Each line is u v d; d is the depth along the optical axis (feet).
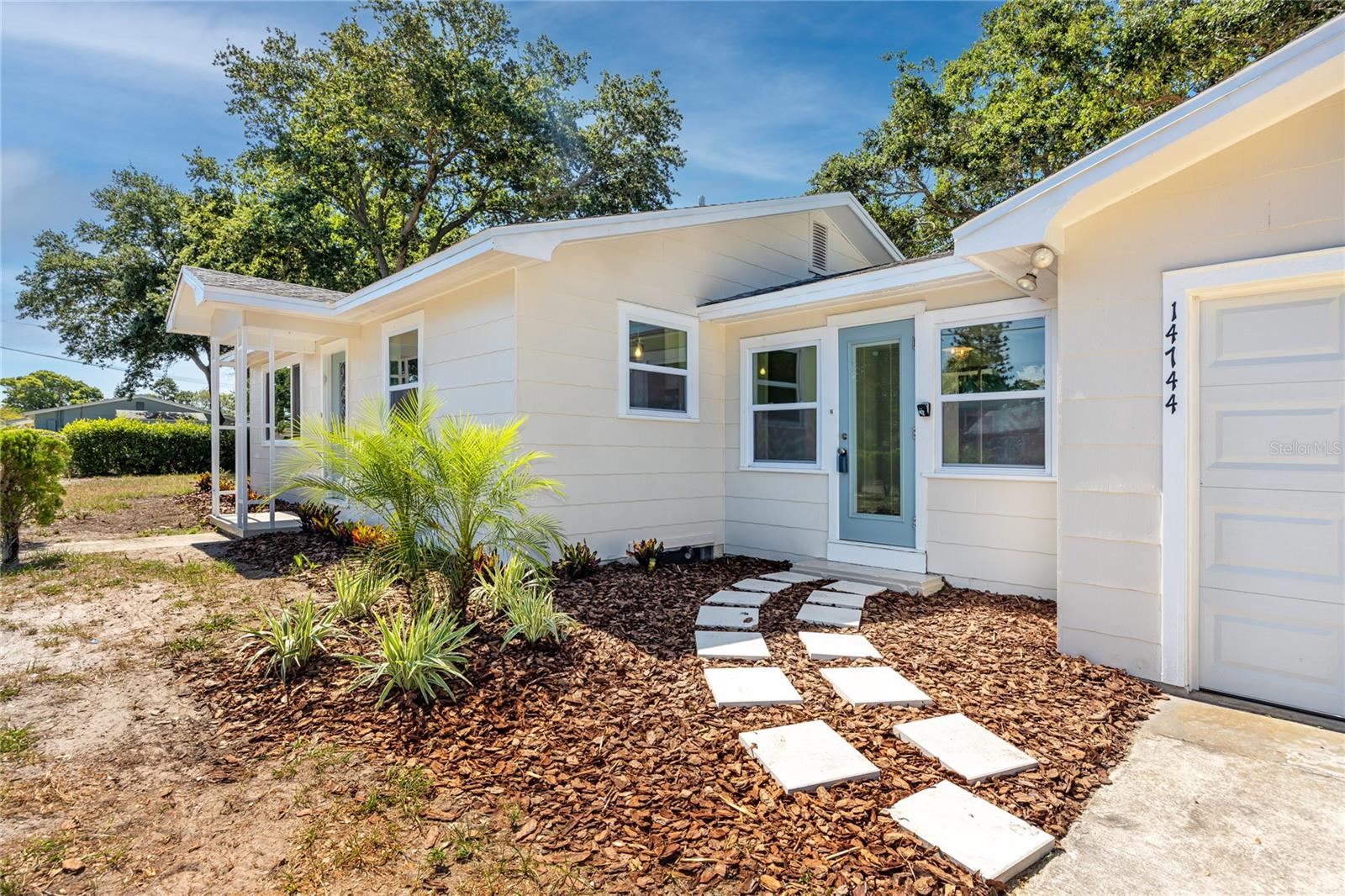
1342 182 9.78
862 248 32.55
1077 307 12.38
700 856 6.71
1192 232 11.10
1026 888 6.42
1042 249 12.31
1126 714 10.26
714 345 24.20
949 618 15.19
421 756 8.73
